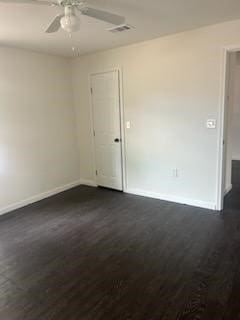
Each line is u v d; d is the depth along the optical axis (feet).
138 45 12.66
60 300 6.59
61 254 8.76
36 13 8.21
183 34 11.27
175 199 13.06
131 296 6.63
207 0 7.86
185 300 6.41
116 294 6.72
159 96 12.55
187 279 7.21
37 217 11.94
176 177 12.82
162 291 6.77
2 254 8.86
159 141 13.01
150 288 6.89
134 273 7.57
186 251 8.61
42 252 8.92
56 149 15.19
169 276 7.36
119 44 12.73
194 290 6.75
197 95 11.44
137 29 10.58
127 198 13.96
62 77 15.10
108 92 14.29
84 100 15.52
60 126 15.29
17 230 10.68
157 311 6.09
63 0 6.42
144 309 6.17
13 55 12.44
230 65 12.05
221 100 10.87
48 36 10.82
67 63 15.33
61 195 14.96
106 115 14.69
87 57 14.71
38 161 14.19
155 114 12.86
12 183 13.01
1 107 12.20
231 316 5.87
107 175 15.58
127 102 13.70
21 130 13.17
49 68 14.28
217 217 11.14
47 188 14.85
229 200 13.08
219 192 11.65
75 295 6.75
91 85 14.93
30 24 9.25
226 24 10.16
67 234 10.17
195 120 11.71
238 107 21.13
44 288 7.07
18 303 6.53
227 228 10.11
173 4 8.11
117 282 7.20
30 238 9.95
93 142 15.74
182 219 11.08
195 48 11.09
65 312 6.17
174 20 9.66
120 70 13.51
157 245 9.07
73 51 13.64
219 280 7.11
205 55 10.91
